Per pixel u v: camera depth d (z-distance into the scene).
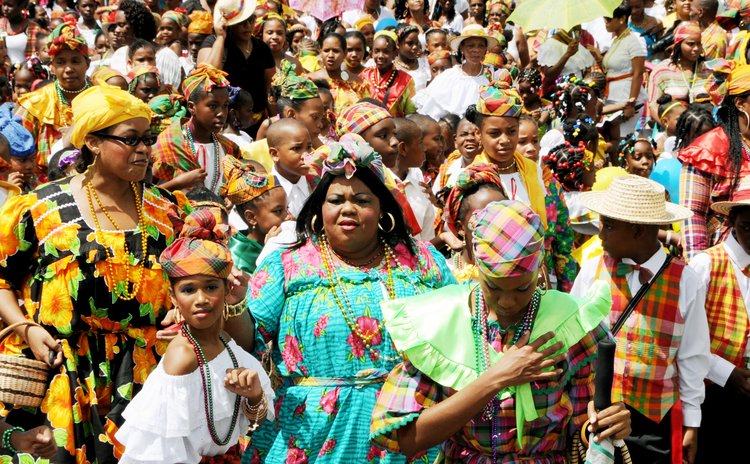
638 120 12.15
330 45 10.25
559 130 9.08
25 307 4.67
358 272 4.25
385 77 10.45
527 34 13.84
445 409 3.22
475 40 10.57
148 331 4.62
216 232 4.14
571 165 7.48
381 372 4.16
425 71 12.39
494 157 6.32
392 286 4.25
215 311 4.05
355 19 14.73
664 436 4.82
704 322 4.82
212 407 4.09
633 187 4.77
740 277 5.16
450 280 4.50
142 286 4.55
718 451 5.29
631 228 4.78
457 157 7.47
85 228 4.51
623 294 4.84
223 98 7.09
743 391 5.10
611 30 12.09
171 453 4.03
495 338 3.40
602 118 11.48
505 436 3.40
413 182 6.85
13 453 4.08
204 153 7.07
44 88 8.18
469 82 10.59
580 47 12.09
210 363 4.11
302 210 4.33
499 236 3.21
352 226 4.18
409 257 4.39
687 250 5.89
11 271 4.59
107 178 4.57
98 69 8.52
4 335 4.45
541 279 5.46
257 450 4.30
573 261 6.52
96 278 4.48
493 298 3.31
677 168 7.93
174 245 4.08
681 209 5.12
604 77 11.71
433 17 15.78
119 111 4.46
